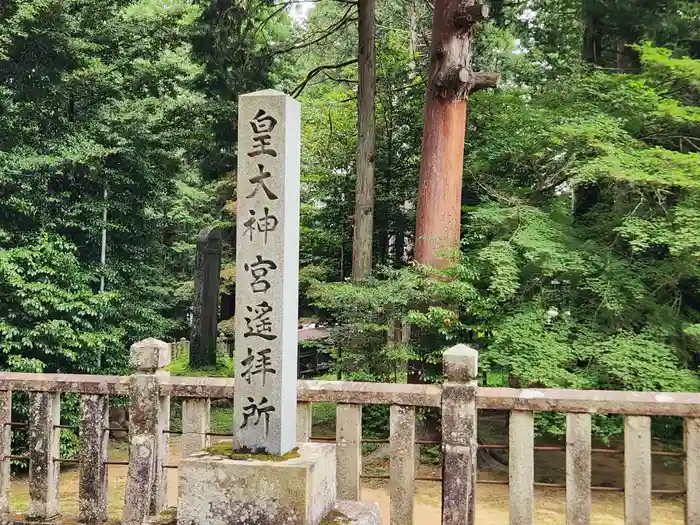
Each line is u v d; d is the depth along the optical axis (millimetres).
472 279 7543
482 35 12578
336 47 17000
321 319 12047
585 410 3490
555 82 9688
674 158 6609
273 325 3242
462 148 8234
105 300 8469
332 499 3430
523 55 12617
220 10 12188
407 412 3717
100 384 3994
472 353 3619
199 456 3162
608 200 8023
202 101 12500
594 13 10062
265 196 3285
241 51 12586
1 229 7875
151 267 10406
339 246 12438
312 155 12672
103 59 9953
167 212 10828
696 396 3424
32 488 4059
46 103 8906
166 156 10133
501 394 3561
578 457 3510
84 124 9195
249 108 3311
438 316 7195
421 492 6895
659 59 7277
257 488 2979
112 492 6668
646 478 3441
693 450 3422
